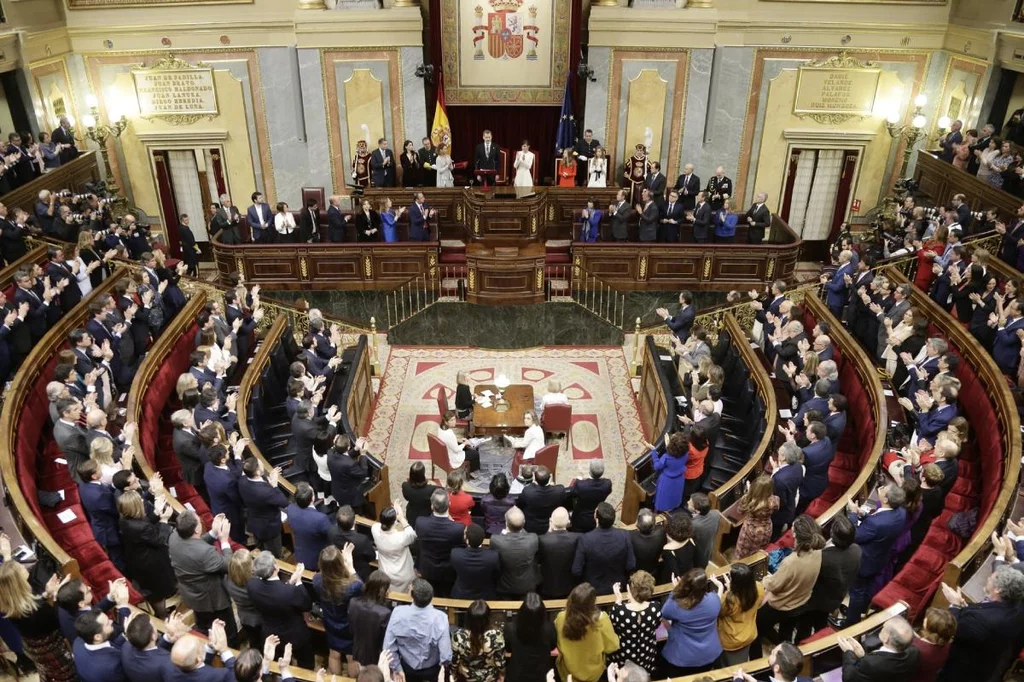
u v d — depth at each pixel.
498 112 17.78
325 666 6.30
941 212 13.55
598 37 16.31
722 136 17.38
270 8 16.25
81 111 17.09
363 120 17.08
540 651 4.81
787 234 15.24
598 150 16.45
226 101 17.11
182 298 11.75
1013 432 7.23
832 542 5.53
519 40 17.06
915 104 17.19
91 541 6.97
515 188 15.64
